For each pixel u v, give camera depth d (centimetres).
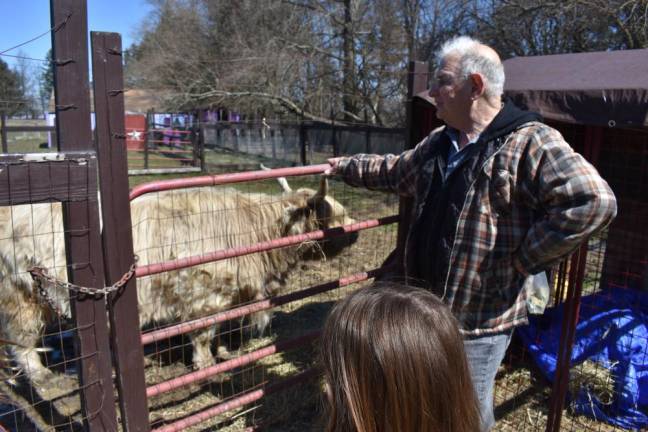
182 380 265
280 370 412
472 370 242
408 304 121
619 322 394
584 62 391
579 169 204
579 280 292
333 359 121
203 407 362
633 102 286
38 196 190
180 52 2203
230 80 1980
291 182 1216
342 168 311
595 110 304
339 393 119
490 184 224
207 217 384
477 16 1516
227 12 2125
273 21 2052
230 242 387
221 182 249
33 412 350
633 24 1109
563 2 1188
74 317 216
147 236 366
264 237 401
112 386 228
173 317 392
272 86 1944
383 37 1856
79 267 208
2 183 182
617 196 476
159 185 230
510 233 227
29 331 372
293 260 411
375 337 115
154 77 2288
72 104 195
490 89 232
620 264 486
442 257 237
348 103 2000
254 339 474
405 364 113
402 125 1861
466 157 232
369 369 115
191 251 375
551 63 418
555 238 207
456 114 241
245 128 1766
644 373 366
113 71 202
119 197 214
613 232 489
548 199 213
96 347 220
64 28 187
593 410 363
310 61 1952
